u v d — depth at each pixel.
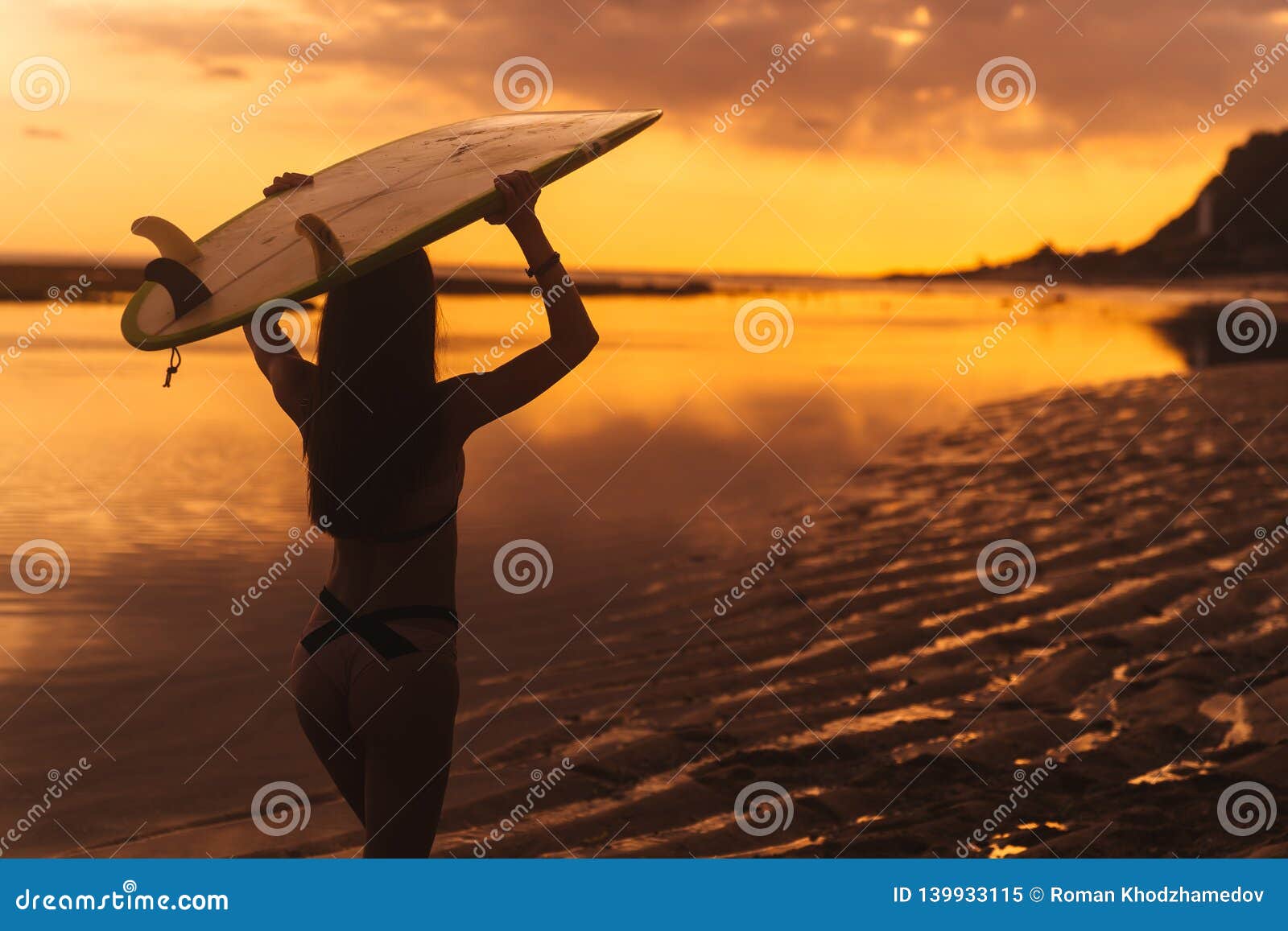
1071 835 3.46
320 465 2.22
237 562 6.68
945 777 3.94
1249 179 75.56
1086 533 7.54
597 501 8.76
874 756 4.13
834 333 27.36
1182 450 10.75
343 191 2.57
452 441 2.24
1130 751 4.09
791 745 4.23
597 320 29.69
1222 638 5.34
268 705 4.52
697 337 24.61
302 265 2.21
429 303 2.27
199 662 4.98
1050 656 5.18
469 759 4.11
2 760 3.93
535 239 2.24
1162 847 3.36
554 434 11.80
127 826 3.49
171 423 11.74
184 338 2.14
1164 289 64.06
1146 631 5.48
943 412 13.83
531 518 8.16
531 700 4.70
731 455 10.82
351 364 2.21
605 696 4.76
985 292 65.38
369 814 2.15
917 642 5.43
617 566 6.88
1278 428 11.78
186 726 4.28
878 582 6.50
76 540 7.09
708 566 6.88
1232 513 7.98
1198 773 3.89
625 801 3.76
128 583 6.16
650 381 16.47
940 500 8.85
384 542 2.21
